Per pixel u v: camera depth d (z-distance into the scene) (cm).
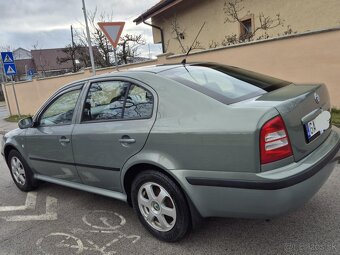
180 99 295
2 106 3469
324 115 303
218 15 1269
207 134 266
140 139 310
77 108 390
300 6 945
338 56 668
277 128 247
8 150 517
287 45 740
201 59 919
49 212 420
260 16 1078
